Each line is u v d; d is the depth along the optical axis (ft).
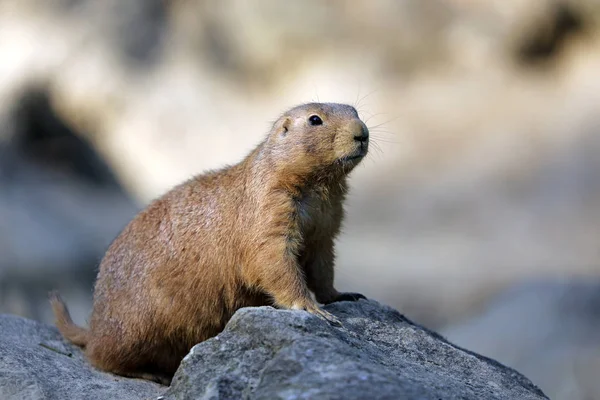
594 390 57.82
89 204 116.16
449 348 29.32
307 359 22.74
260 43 149.07
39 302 79.66
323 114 31.04
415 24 141.08
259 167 30.83
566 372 59.98
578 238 111.04
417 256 112.47
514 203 119.96
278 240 29.84
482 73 138.41
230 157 142.72
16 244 86.38
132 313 32.30
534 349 65.16
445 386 24.25
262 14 147.74
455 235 118.83
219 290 31.45
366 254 114.52
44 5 154.40
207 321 31.89
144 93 149.69
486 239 116.06
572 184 118.52
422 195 126.62
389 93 141.08
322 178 30.78
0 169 113.39
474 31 138.41
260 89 151.53
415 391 21.36
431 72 141.59
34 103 136.67
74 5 155.43
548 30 133.80
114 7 155.94
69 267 86.17
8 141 125.59
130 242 33.30
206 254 31.27
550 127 126.62
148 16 156.66
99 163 134.51
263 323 24.85
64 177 124.98
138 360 32.68
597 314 67.97
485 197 122.31
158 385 32.19
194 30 154.40
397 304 98.63
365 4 143.74
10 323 36.60
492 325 72.54
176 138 146.00
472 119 132.98
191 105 148.77
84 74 146.30
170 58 153.69
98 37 151.53
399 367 25.02
